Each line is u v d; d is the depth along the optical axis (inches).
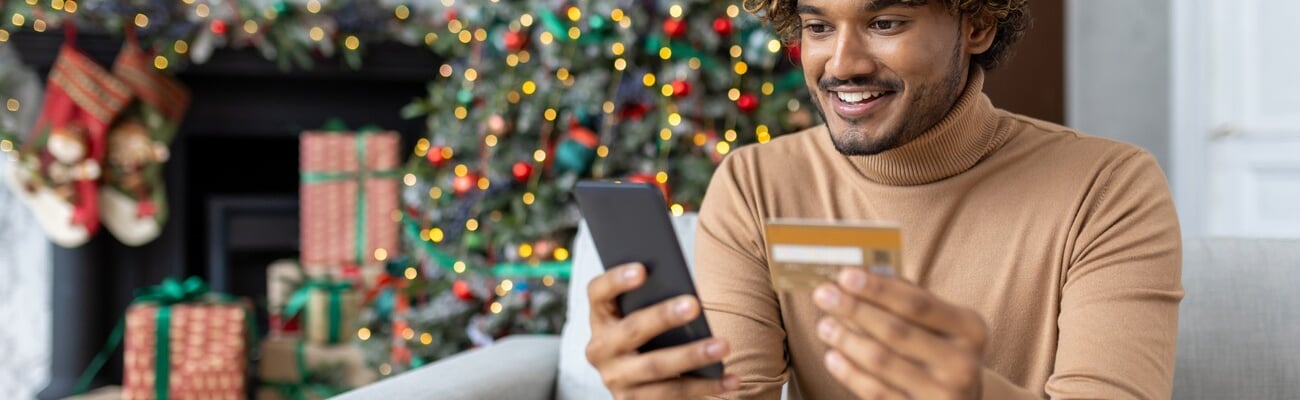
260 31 136.9
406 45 143.4
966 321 32.2
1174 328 42.5
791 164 50.3
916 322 32.3
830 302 32.5
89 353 141.5
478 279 98.1
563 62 97.4
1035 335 45.5
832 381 47.9
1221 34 133.8
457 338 98.3
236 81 147.4
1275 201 132.0
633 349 36.5
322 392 124.3
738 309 47.9
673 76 95.3
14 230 144.3
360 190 134.2
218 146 152.8
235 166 153.3
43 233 144.9
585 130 96.7
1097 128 135.5
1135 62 135.5
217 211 148.9
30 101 141.6
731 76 96.7
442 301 98.7
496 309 95.7
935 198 46.8
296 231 150.8
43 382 145.2
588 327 61.6
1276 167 131.6
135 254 145.0
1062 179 45.9
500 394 55.5
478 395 53.6
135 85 135.4
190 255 151.8
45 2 133.5
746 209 49.5
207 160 152.6
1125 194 44.8
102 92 133.4
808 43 43.5
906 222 47.1
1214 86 134.3
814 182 49.6
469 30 120.1
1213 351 54.1
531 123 97.7
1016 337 45.6
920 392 32.4
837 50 42.1
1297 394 53.6
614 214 35.9
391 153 134.6
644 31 96.3
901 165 46.3
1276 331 54.1
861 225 32.2
